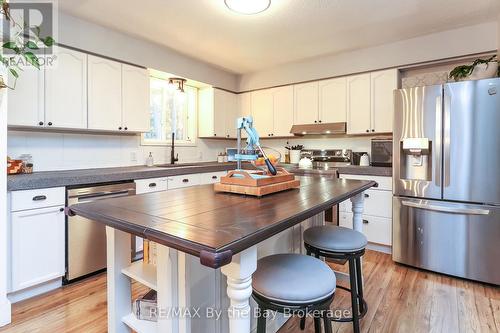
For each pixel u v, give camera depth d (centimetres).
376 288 225
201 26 279
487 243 227
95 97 275
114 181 252
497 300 205
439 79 281
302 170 346
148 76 322
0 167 174
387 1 233
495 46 267
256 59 375
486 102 222
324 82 369
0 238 175
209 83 402
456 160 236
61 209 217
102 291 217
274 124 413
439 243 247
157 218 94
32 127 242
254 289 109
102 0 232
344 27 281
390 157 314
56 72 247
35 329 171
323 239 159
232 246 70
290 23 272
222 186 149
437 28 285
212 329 128
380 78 329
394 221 273
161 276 117
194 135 423
